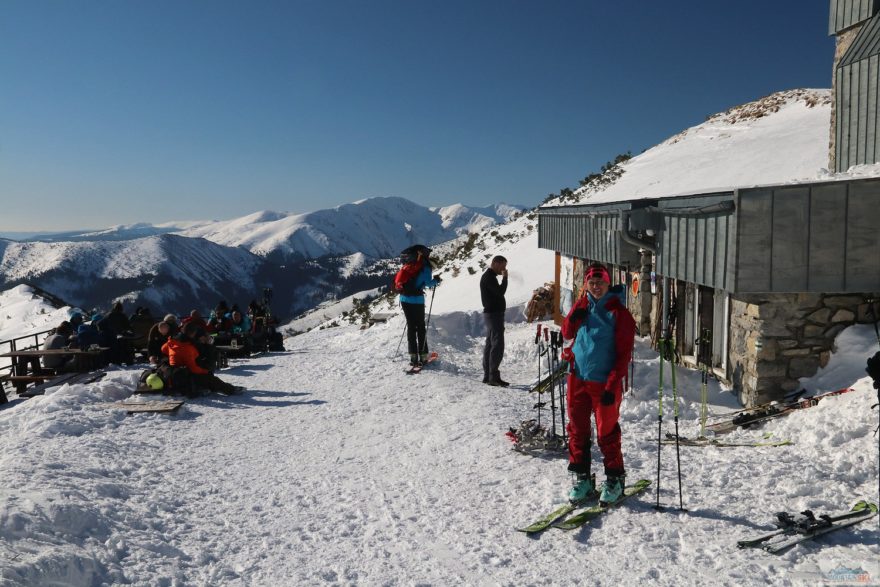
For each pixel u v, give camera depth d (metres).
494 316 10.77
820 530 4.20
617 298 5.04
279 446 7.83
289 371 13.17
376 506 5.68
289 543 4.95
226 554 4.75
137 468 6.71
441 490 5.95
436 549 4.70
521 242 30.73
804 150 24.16
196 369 10.42
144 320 15.75
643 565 4.12
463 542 4.78
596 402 5.06
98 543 4.53
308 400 10.30
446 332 17.47
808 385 8.20
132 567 4.29
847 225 7.43
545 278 22.39
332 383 11.55
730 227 7.80
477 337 17.97
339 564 4.55
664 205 10.09
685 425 7.91
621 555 4.28
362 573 4.39
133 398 10.09
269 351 18.14
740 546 4.16
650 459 6.27
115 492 5.71
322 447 7.75
